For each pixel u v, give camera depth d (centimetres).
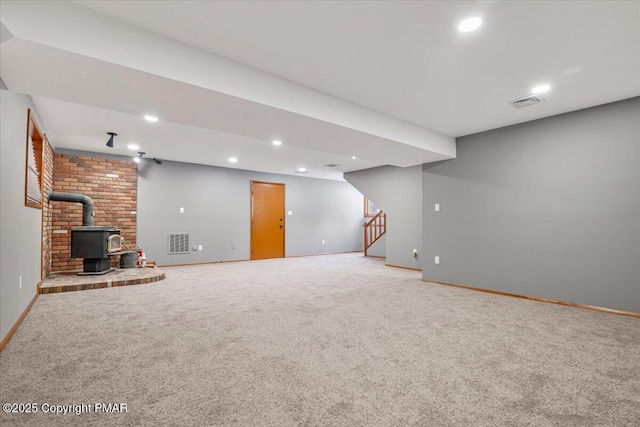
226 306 364
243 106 287
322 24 216
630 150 336
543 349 244
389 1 192
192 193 732
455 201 489
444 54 253
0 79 232
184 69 239
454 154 487
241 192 812
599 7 196
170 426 151
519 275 416
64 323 301
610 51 246
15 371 205
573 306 370
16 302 286
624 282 338
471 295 425
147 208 670
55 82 238
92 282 455
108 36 208
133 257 593
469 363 220
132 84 242
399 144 416
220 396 177
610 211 348
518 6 196
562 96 333
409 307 362
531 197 408
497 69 276
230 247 789
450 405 170
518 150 421
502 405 170
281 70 282
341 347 246
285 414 161
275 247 874
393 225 717
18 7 179
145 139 516
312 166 768
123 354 232
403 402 172
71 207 571
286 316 326
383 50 248
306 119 321
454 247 488
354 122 355
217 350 240
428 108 370
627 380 197
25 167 319
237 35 230
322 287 475
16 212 287
